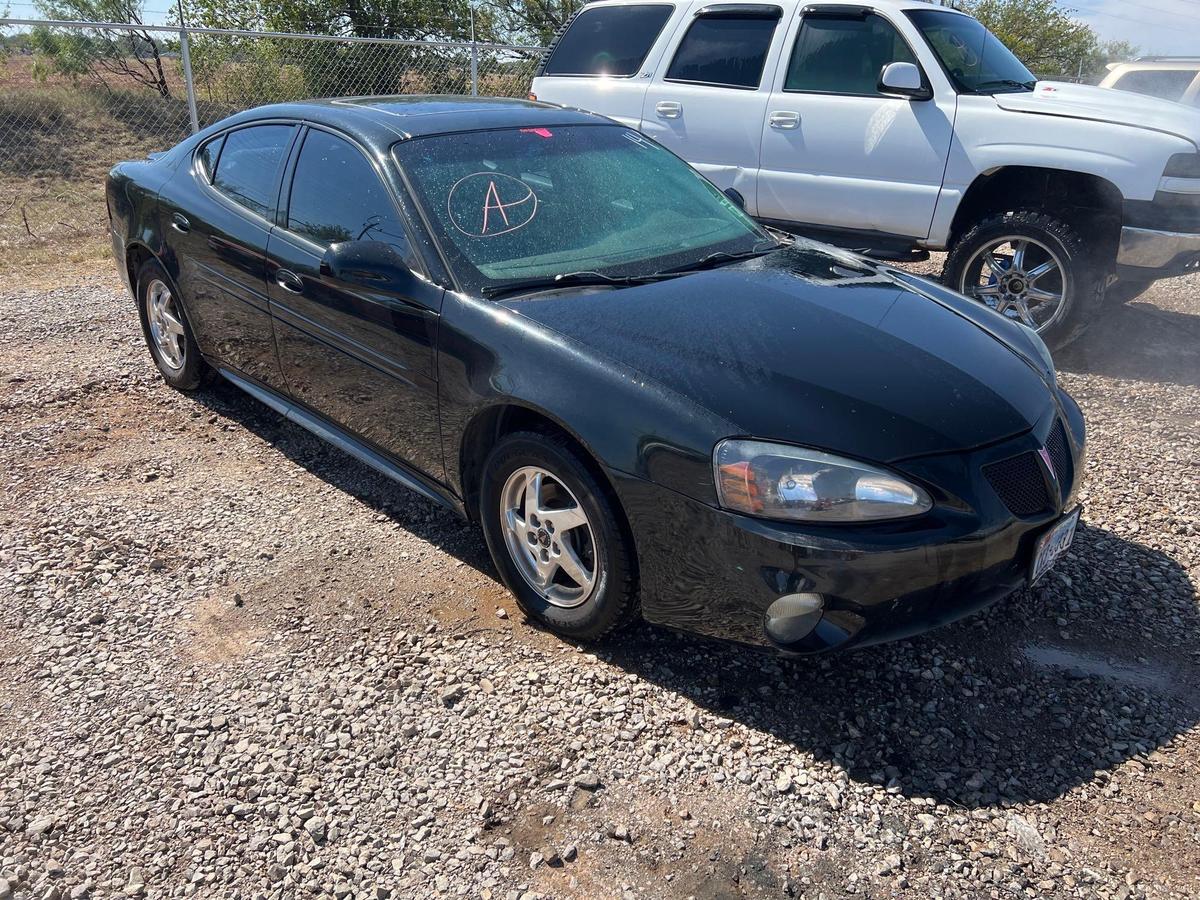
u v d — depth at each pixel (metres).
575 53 7.66
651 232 3.85
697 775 2.65
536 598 3.25
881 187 6.28
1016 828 2.49
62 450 4.61
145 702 2.91
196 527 3.93
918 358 3.07
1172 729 2.86
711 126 6.89
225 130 4.73
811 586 2.62
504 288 3.34
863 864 2.37
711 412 2.75
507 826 2.47
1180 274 5.84
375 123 3.91
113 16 17.23
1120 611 3.44
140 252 5.18
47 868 2.33
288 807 2.52
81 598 3.42
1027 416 2.98
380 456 3.91
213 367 4.94
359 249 3.37
